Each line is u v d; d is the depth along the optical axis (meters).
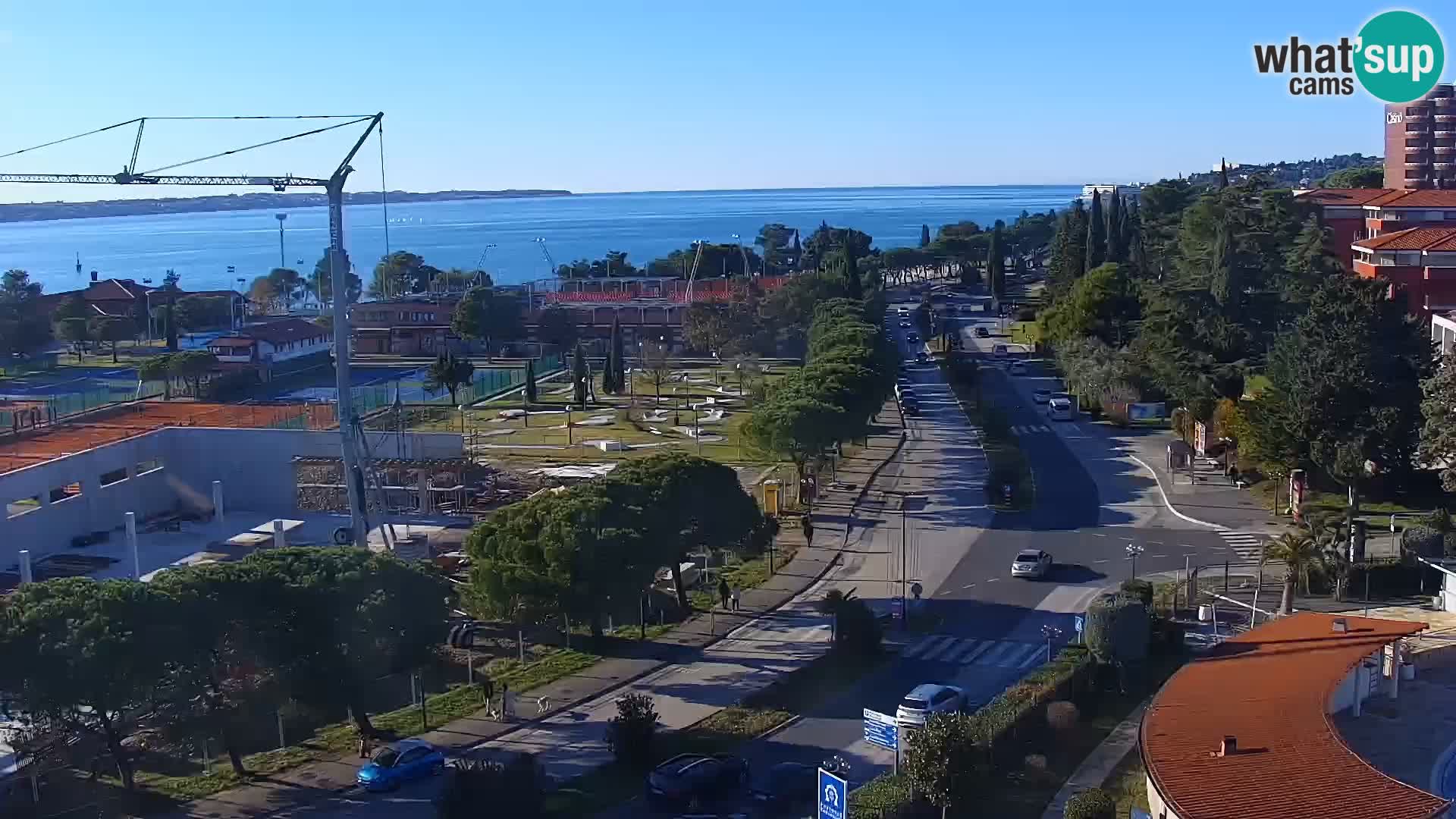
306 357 183.12
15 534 79.31
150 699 42.97
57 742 44.41
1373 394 79.75
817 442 84.50
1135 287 147.38
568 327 188.38
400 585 48.84
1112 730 48.62
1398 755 44.06
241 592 45.41
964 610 64.62
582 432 121.25
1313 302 85.00
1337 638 49.22
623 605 55.97
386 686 56.72
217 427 107.06
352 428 83.31
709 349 178.00
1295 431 80.62
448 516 89.69
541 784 43.84
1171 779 35.62
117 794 45.38
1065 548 75.31
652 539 57.88
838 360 105.69
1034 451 103.94
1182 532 77.69
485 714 52.53
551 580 54.25
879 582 69.88
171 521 90.25
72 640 41.16
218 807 44.06
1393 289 107.31
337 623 46.44
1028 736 46.97
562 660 59.06
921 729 41.81
